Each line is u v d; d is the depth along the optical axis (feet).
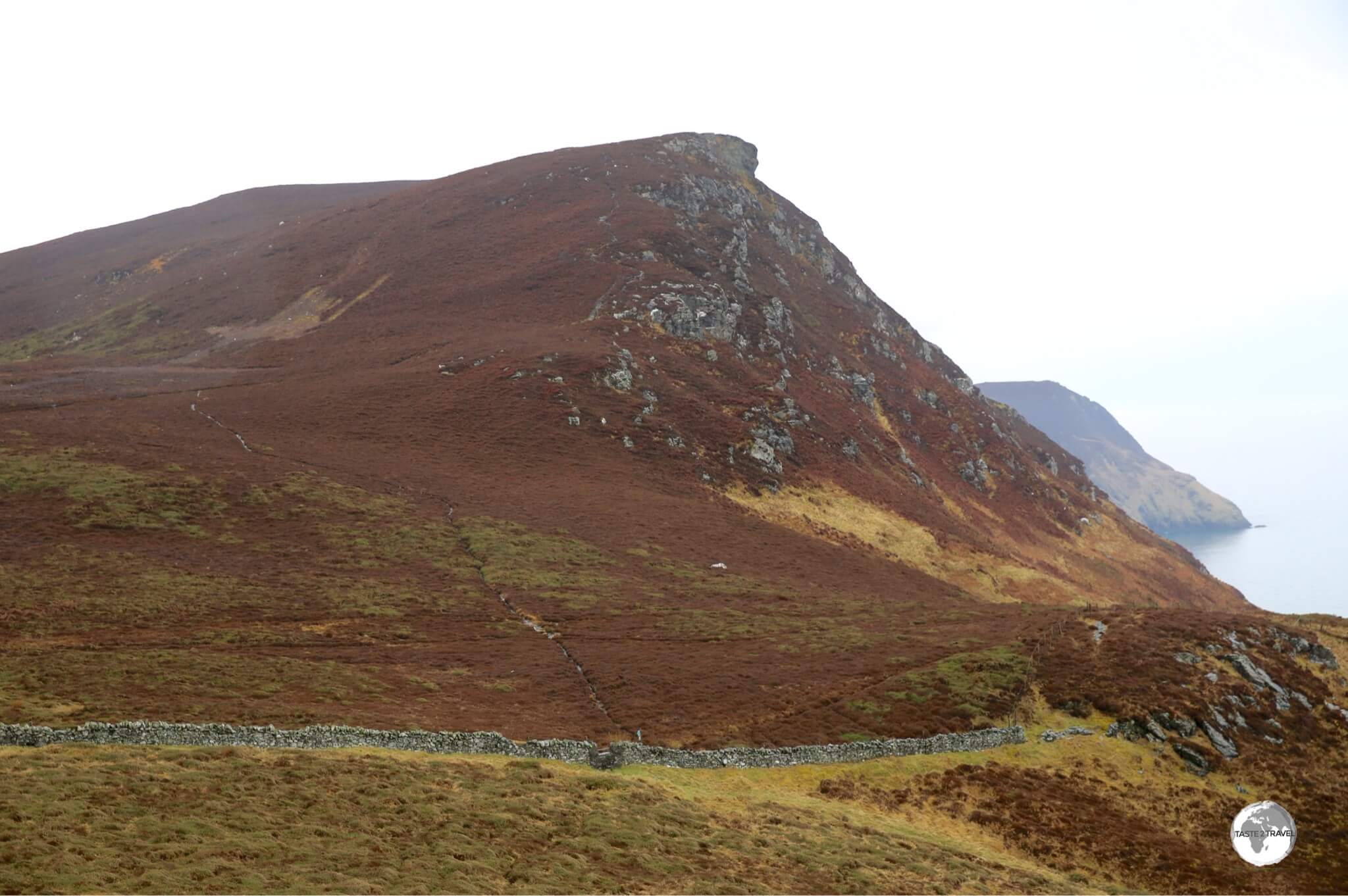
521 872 104.27
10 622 196.24
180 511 289.74
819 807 149.89
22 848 90.43
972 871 131.95
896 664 224.94
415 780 127.24
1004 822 159.63
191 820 103.45
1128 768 185.26
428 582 269.85
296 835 104.47
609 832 119.65
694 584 304.71
